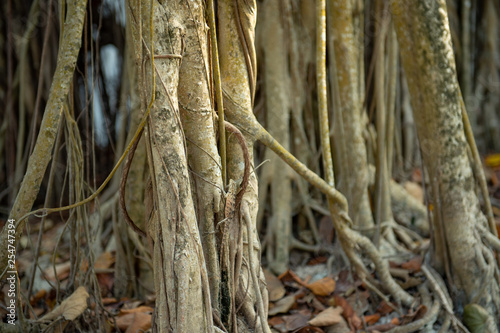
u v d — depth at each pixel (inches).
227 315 61.1
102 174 129.1
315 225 104.4
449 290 82.5
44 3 124.3
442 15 76.0
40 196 131.5
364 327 78.3
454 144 78.4
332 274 94.1
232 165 64.8
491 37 154.1
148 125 54.8
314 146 106.6
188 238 54.7
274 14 100.0
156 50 53.4
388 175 100.6
